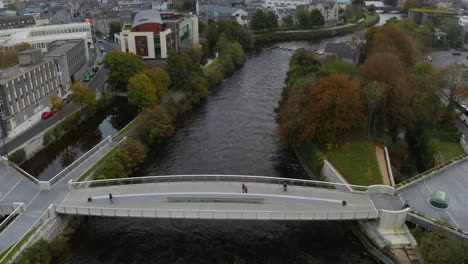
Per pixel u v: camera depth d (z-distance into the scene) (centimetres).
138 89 12369
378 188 7981
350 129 10369
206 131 12312
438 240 6419
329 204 7631
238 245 7512
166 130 11875
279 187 8200
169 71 14762
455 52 19975
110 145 10575
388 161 9325
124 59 14788
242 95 15400
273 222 8069
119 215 7425
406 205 7388
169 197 7794
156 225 8025
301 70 13988
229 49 19438
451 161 9100
